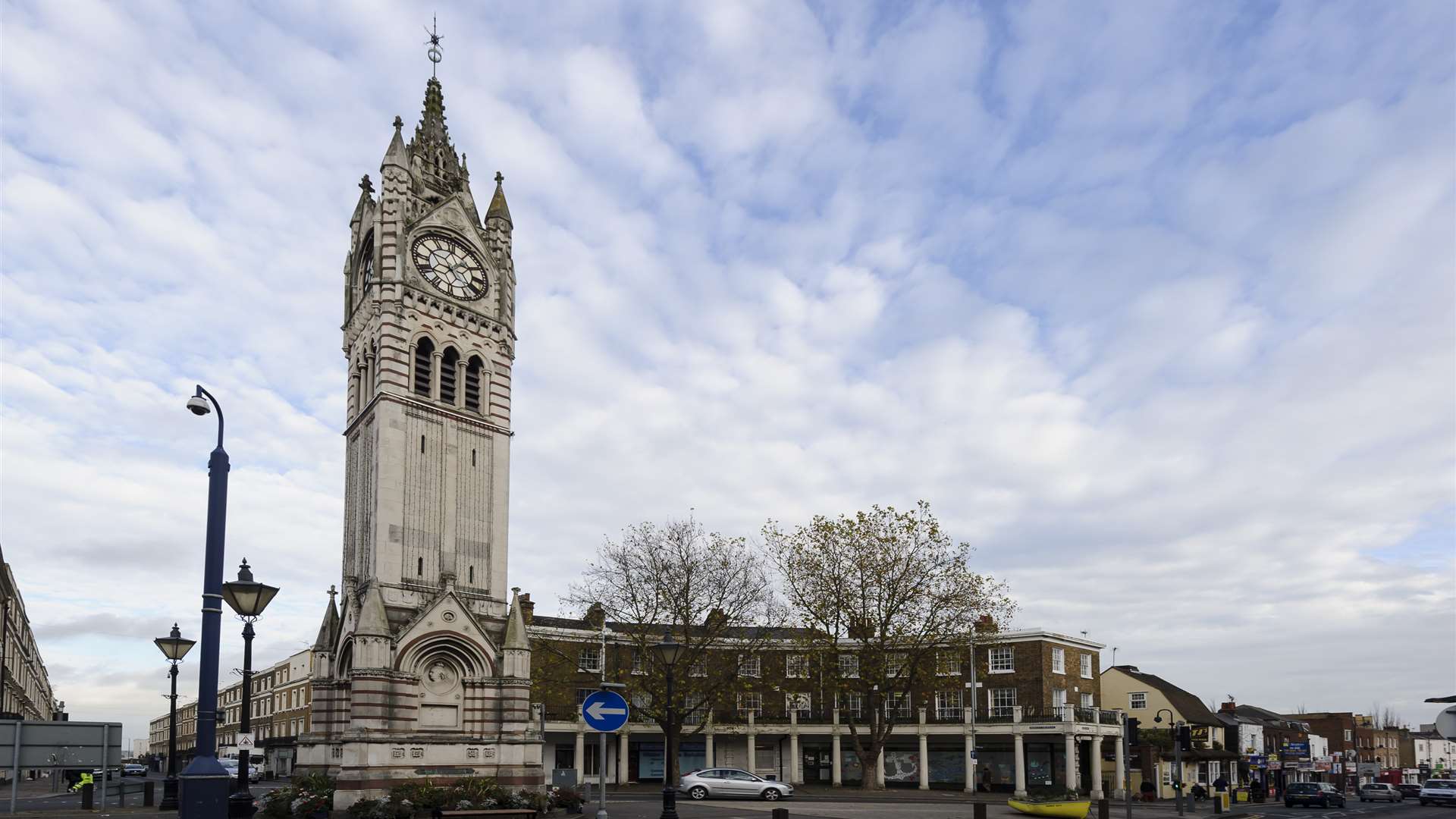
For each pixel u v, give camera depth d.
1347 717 170.75
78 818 39.78
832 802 59.22
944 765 84.88
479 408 56.94
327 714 52.28
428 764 48.53
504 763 51.19
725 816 46.81
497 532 55.78
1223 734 108.31
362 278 58.56
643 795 64.50
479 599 53.81
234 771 91.56
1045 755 81.88
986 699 83.75
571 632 77.25
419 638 49.50
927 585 68.69
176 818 40.56
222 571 22.05
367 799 43.91
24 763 34.22
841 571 69.31
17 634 124.06
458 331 56.41
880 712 72.38
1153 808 69.06
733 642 71.88
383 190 55.47
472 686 51.53
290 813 44.38
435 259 56.19
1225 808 67.56
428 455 53.31
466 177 59.78
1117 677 101.31
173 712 45.38
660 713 63.59
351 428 56.50
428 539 52.34
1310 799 77.50
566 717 77.69
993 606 68.94
